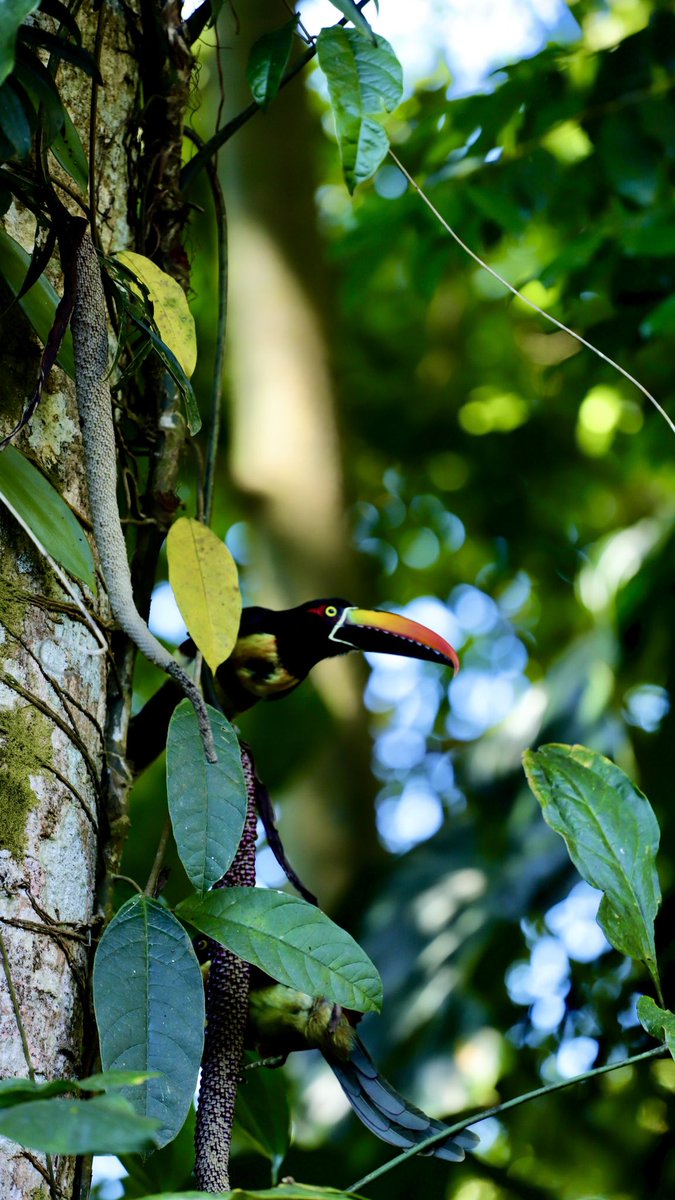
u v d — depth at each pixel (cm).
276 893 271
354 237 700
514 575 1145
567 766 314
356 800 903
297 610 457
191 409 292
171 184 338
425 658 452
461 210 637
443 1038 615
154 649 268
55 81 304
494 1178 590
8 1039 251
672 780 600
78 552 276
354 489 960
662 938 559
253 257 927
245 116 347
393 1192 576
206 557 287
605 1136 634
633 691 649
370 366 1171
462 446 1153
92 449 270
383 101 282
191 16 346
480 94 614
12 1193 244
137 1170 395
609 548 659
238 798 271
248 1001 308
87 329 273
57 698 278
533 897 626
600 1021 624
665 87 586
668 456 713
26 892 262
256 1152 423
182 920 287
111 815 290
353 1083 312
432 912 654
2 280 287
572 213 625
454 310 1146
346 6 282
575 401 815
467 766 676
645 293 609
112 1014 248
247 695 464
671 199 604
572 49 616
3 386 285
